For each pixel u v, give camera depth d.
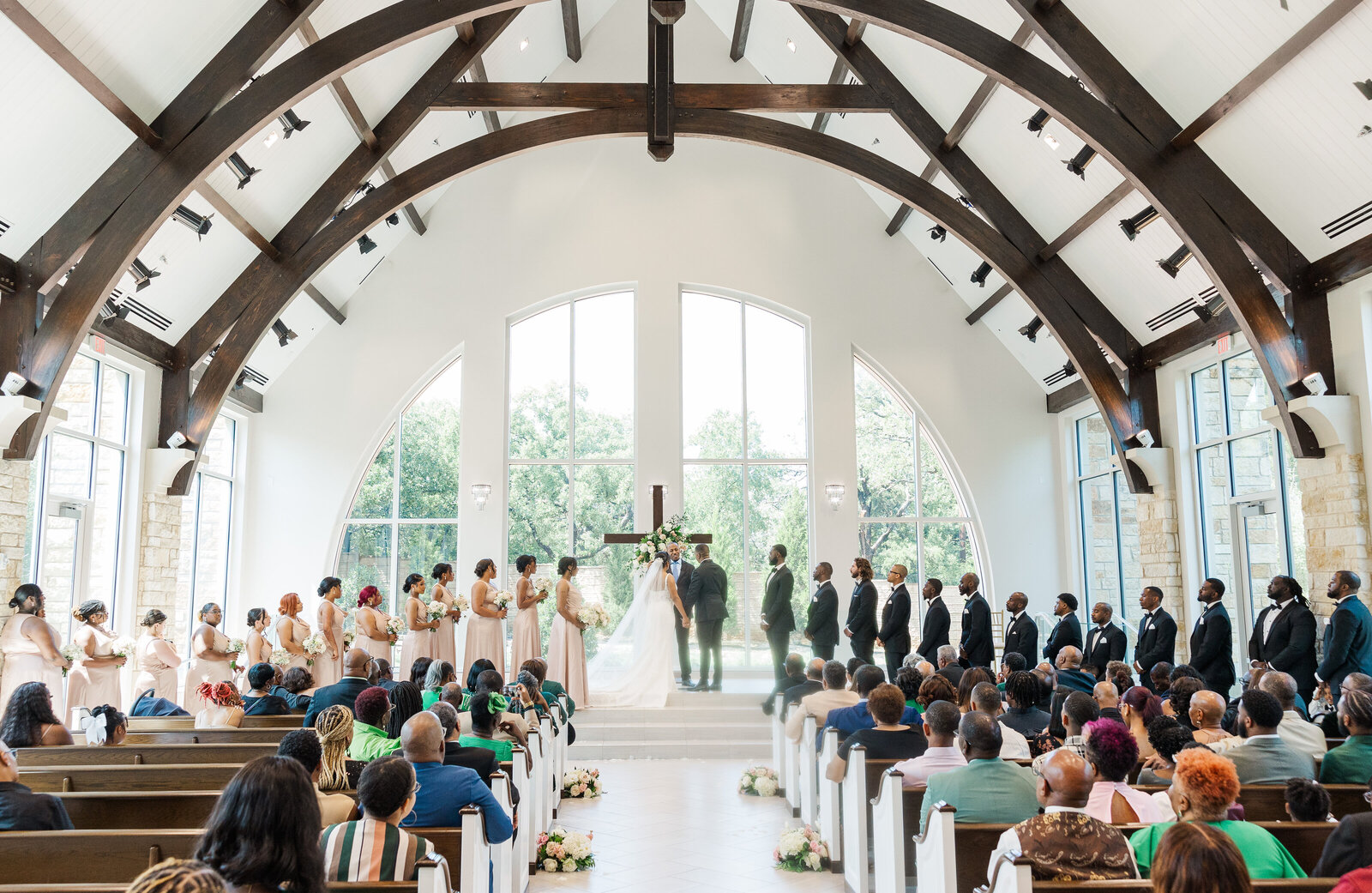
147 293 9.20
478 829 3.52
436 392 13.00
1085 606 12.59
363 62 7.55
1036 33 8.16
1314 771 4.12
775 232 13.22
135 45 6.98
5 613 7.20
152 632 8.11
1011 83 7.82
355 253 12.08
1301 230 7.64
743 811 7.01
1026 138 9.34
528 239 13.07
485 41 9.87
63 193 7.39
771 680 11.88
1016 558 12.75
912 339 13.10
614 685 10.24
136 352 9.40
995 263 10.26
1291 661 6.45
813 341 13.05
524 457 12.89
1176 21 7.17
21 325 7.38
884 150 11.94
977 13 8.77
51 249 7.48
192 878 1.52
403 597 12.55
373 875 2.87
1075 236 9.83
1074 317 10.33
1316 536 7.63
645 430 12.80
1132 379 10.40
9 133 6.69
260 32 7.52
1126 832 3.21
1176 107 7.79
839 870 5.50
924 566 12.90
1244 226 7.79
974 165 10.20
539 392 13.03
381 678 6.52
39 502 8.40
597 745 9.36
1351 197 7.09
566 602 9.73
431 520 12.70
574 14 11.73
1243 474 9.23
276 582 12.38
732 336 13.23
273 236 10.05
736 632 12.71
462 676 11.38
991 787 3.66
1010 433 12.98
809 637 9.83
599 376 13.10
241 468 12.45
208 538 11.81
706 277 13.09
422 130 11.39
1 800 3.23
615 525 12.85
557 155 13.25
